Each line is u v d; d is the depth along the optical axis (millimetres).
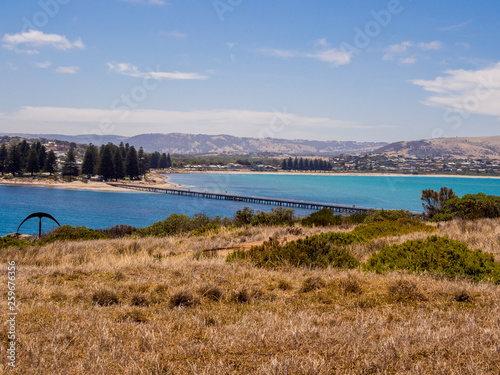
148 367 3758
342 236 14820
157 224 26938
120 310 6125
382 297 6934
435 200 29969
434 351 4152
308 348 4301
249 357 4086
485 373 3625
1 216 80750
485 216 25266
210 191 155000
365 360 3824
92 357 3996
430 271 8867
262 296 7293
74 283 8484
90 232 22609
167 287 7914
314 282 7895
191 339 4652
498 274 8289
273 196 140250
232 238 19125
